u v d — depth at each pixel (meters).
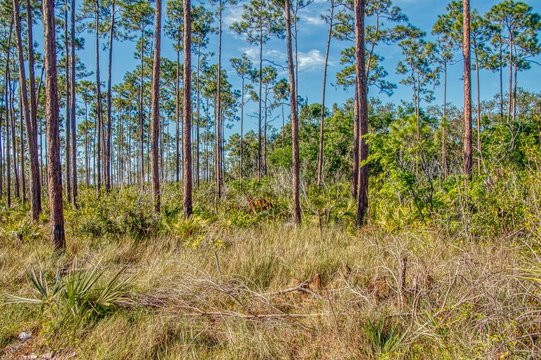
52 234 7.01
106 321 4.10
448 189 8.11
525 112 16.23
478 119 22.80
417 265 3.94
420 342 3.18
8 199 20.38
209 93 37.38
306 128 35.19
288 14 11.97
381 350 3.21
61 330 3.93
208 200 15.16
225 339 3.74
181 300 4.46
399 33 24.31
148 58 29.00
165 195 12.39
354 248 6.20
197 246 7.09
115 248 7.34
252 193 16.23
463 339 2.80
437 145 8.05
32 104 13.28
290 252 6.18
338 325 3.61
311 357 3.33
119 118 43.88
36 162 12.90
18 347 3.76
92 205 9.89
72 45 18.25
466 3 12.88
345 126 27.62
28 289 4.92
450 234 5.89
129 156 50.56
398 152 8.32
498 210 5.79
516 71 30.45
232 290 4.55
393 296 4.07
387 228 7.11
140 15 22.14
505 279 3.06
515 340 2.52
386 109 35.91
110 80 21.00
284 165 28.39
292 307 4.40
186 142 10.70
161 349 3.62
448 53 30.89
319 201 12.12
